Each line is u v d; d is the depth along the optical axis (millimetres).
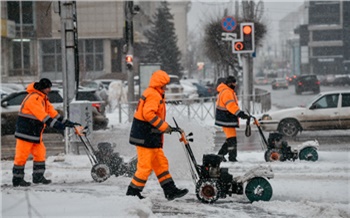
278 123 33062
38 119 17469
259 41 66688
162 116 14641
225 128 22156
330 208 13805
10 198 13359
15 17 101562
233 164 21422
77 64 25719
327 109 32844
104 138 33250
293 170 19859
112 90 65062
